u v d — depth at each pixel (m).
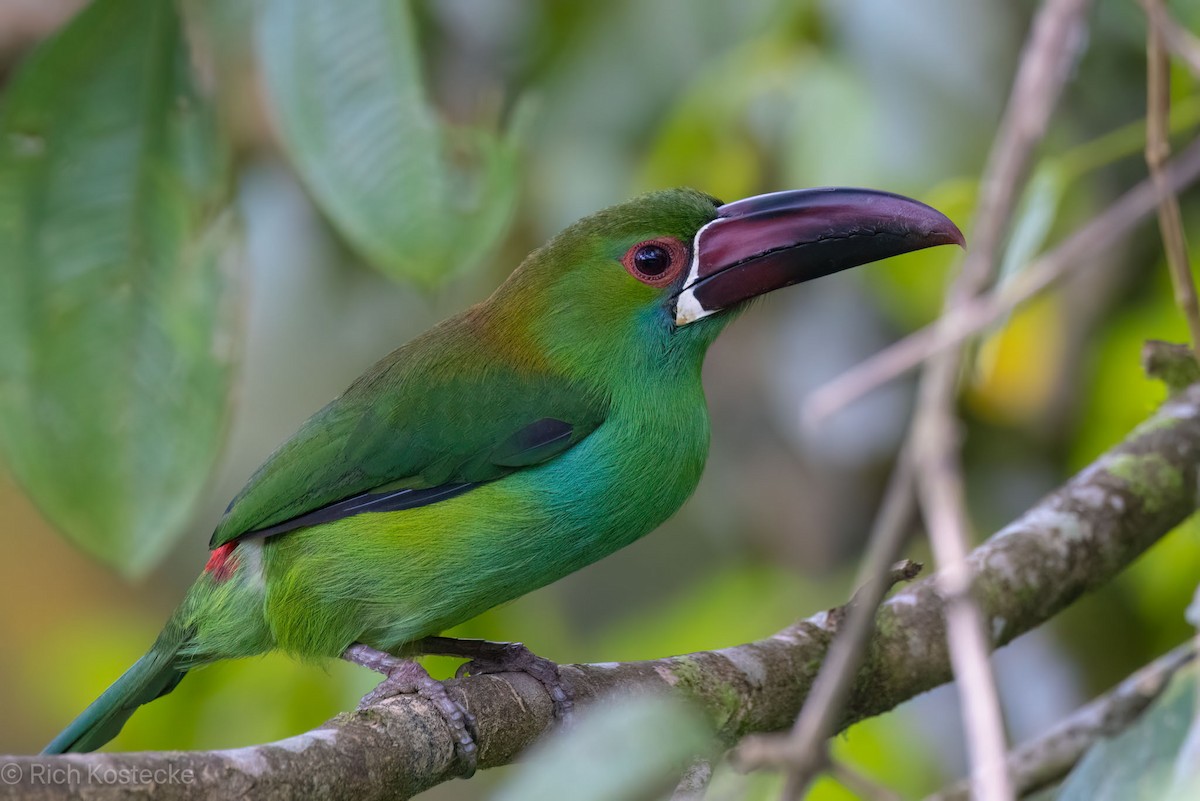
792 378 12.34
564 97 11.76
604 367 8.70
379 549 8.41
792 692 8.25
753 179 11.32
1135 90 11.43
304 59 7.02
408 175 7.03
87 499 6.99
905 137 10.41
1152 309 11.20
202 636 8.97
